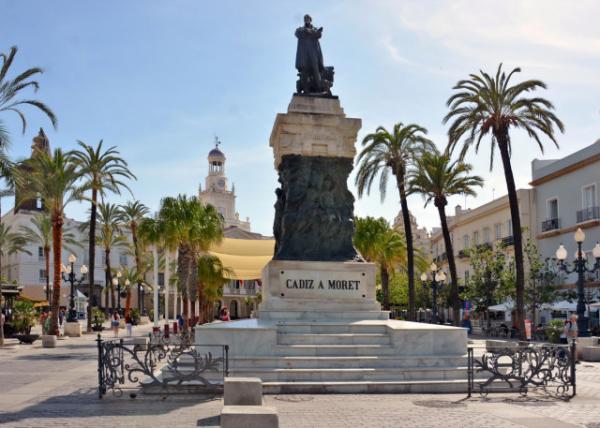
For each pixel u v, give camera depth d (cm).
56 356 2598
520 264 3019
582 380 1673
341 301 1788
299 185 1881
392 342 1526
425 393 1366
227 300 9862
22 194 3938
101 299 9200
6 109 3019
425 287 5925
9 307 4078
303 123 1903
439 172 3722
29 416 1107
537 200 4972
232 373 1394
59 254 3981
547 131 2970
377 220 4931
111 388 1369
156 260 4578
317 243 1859
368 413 1123
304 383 1359
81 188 4019
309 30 2011
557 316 4556
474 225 6272
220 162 13088
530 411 1160
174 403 1230
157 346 1408
